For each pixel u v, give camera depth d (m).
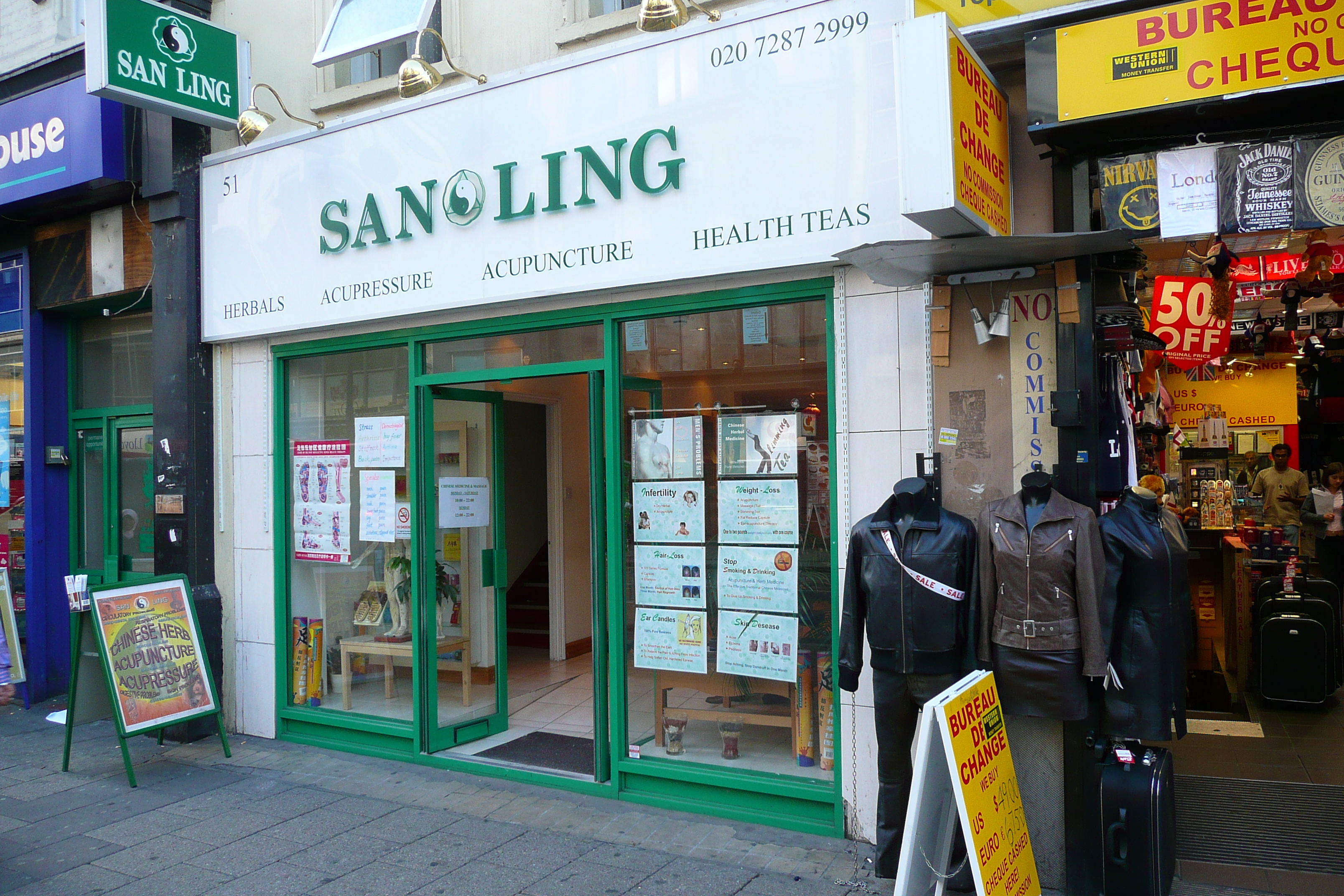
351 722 6.13
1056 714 3.59
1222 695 6.62
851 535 4.02
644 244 4.86
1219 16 3.53
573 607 8.41
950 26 3.31
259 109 6.59
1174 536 4.32
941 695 3.21
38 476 7.88
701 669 4.96
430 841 4.58
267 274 6.30
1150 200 3.83
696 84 4.69
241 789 5.43
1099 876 3.78
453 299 5.52
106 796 5.35
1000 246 3.57
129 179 6.75
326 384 6.39
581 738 6.09
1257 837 4.31
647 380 5.11
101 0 5.58
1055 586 3.61
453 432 6.11
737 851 4.36
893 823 3.94
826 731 4.63
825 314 4.57
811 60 4.39
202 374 6.66
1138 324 4.12
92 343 8.05
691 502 4.99
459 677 6.09
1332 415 11.07
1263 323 8.79
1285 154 3.63
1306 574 7.37
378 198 5.80
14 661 5.63
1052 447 3.94
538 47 5.51
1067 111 3.78
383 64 6.29
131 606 5.79
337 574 6.33
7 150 7.16
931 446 4.18
